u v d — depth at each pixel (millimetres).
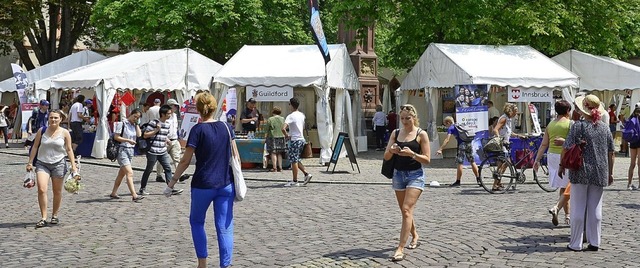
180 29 32844
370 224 10445
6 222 10789
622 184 16312
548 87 22219
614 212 11539
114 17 33375
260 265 7672
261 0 34000
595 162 8281
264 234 9664
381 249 8484
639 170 15086
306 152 24734
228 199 7043
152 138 13828
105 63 26797
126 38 34125
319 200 13469
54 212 10578
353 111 26891
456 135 16078
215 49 35094
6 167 20484
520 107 26688
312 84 22453
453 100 27219
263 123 22328
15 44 39375
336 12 27234
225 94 22938
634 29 30047
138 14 33250
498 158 14742
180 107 25422
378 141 30609
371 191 15125
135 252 8461
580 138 8352
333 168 19500
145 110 22797
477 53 23250
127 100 23922
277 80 22625
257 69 23094
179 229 10094
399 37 28641
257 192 14914
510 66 22516
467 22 25234
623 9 27250
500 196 14000
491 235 9398
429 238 9172
